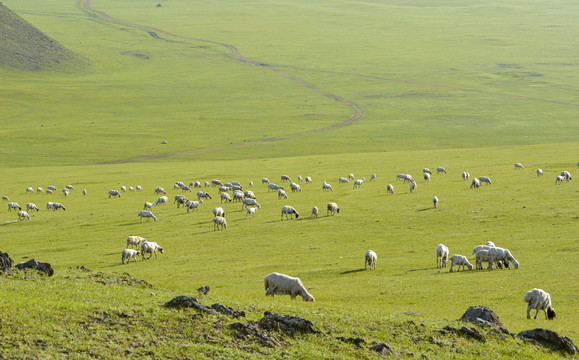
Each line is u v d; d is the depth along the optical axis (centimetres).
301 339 2412
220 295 3316
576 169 9788
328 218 7244
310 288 4303
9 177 13188
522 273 4478
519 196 7744
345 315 2845
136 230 7169
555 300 3725
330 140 19800
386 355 2338
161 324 2366
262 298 3438
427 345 2522
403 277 4556
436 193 8450
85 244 6469
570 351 2628
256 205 8312
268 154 17550
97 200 9825
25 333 2131
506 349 2538
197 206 8412
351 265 5097
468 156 12875
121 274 3422
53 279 3100
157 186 11156
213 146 19225
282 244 6081
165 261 5566
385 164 12488
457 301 3734
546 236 5709
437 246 5412
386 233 6353
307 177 10644
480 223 6500
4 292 2611
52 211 8906
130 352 2095
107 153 18100
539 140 19100
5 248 6369
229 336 2320
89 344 2105
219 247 6088
